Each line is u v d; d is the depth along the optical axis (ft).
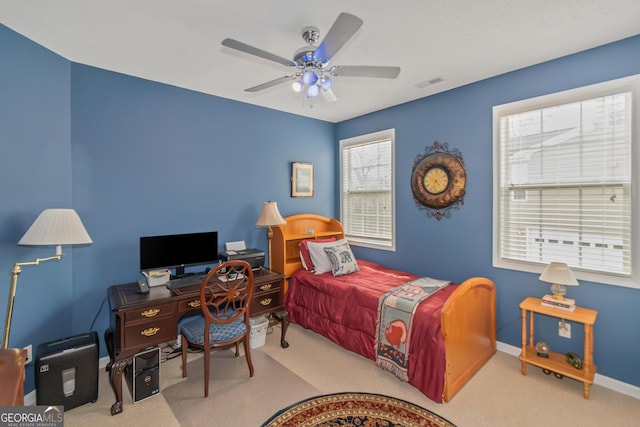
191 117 9.86
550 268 7.35
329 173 14.20
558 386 7.28
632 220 6.96
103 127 8.24
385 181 12.55
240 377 7.77
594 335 7.43
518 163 8.74
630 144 6.97
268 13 5.81
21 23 6.06
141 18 5.93
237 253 9.95
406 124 11.34
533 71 8.23
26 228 6.65
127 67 8.14
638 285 6.85
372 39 6.84
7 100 6.26
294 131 12.80
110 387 7.44
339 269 10.47
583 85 7.46
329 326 9.48
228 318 7.41
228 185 10.81
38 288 6.99
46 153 7.07
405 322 7.48
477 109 9.37
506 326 8.96
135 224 8.84
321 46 5.19
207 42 6.89
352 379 7.64
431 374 6.78
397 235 11.82
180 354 9.04
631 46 6.82
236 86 9.56
